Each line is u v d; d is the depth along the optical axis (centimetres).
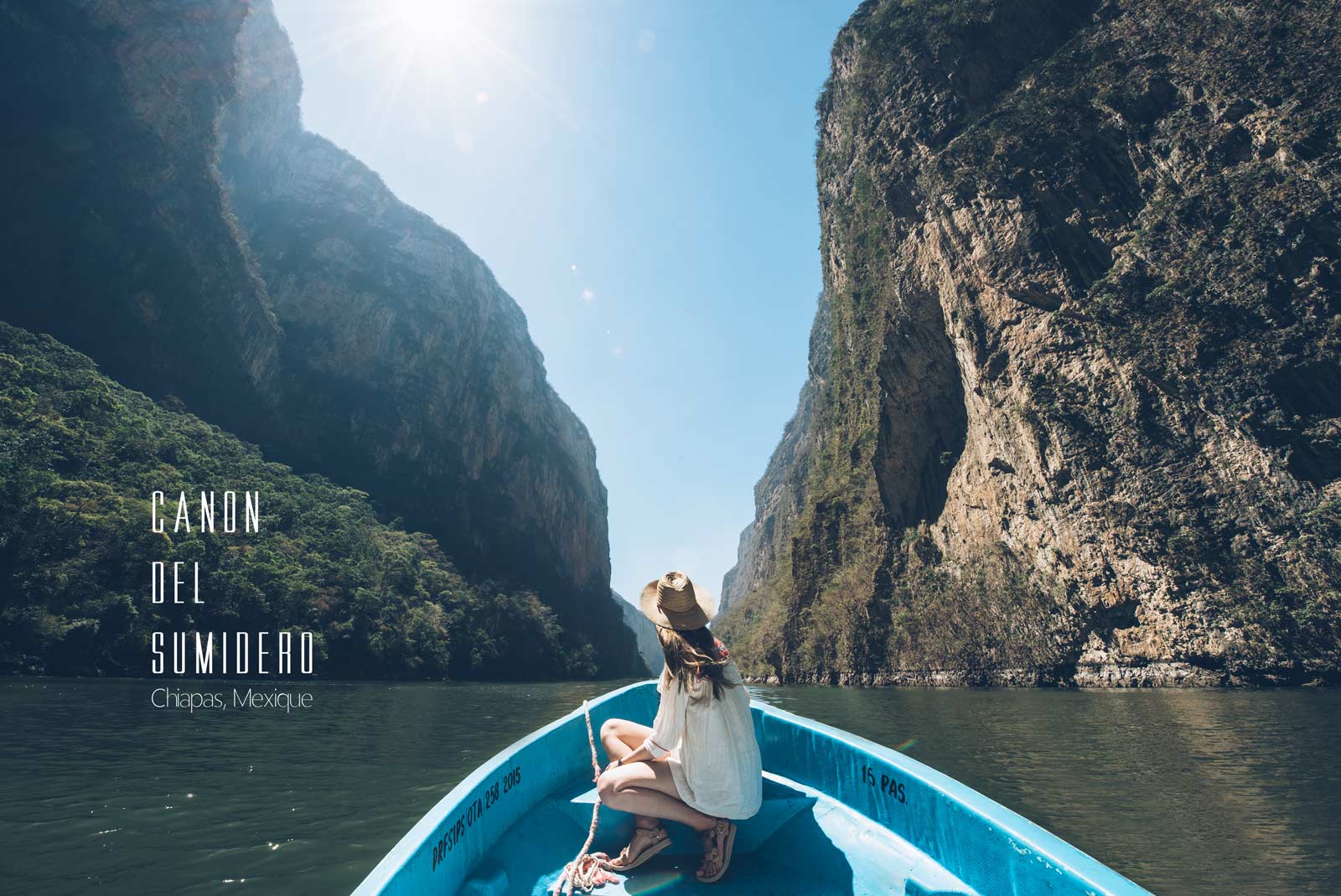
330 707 2100
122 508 4050
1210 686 2994
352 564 6272
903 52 5375
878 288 5475
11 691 2202
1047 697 2773
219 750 1080
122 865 505
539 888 250
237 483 6112
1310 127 3195
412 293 11369
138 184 7025
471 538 10612
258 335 8331
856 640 5075
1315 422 2995
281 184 11181
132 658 3538
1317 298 3069
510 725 1647
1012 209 4106
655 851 258
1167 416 3391
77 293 6356
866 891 237
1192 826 619
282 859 521
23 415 4422
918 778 260
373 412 10006
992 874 220
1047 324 3881
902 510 5247
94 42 6900
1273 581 2962
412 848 198
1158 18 3903
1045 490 3734
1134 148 3822
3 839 571
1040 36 4788
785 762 343
